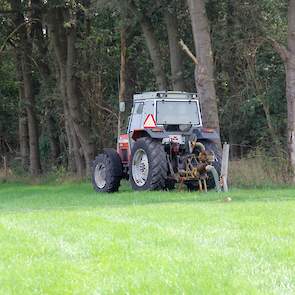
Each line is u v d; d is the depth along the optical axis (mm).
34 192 54750
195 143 45250
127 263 18688
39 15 79812
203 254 19812
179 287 16078
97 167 52000
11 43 85812
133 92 77562
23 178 80750
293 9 50562
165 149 46125
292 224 25938
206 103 50250
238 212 29953
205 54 50531
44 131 100812
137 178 47094
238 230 24453
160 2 60594
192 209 31453
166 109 47000
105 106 77000
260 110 67125
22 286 16734
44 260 19516
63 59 75125
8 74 96250
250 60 63375
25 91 87438
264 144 62344
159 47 67375
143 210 31344
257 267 18156
